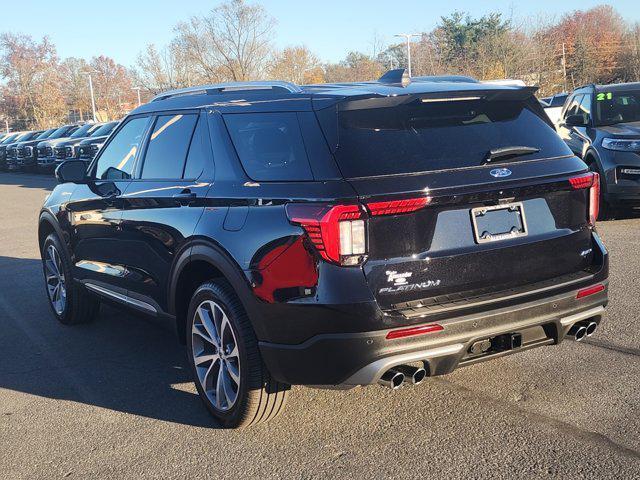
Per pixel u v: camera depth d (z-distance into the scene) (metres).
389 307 3.35
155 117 4.93
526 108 3.98
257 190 3.68
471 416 4.00
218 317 4.00
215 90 4.51
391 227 3.34
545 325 3.68
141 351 5.56
